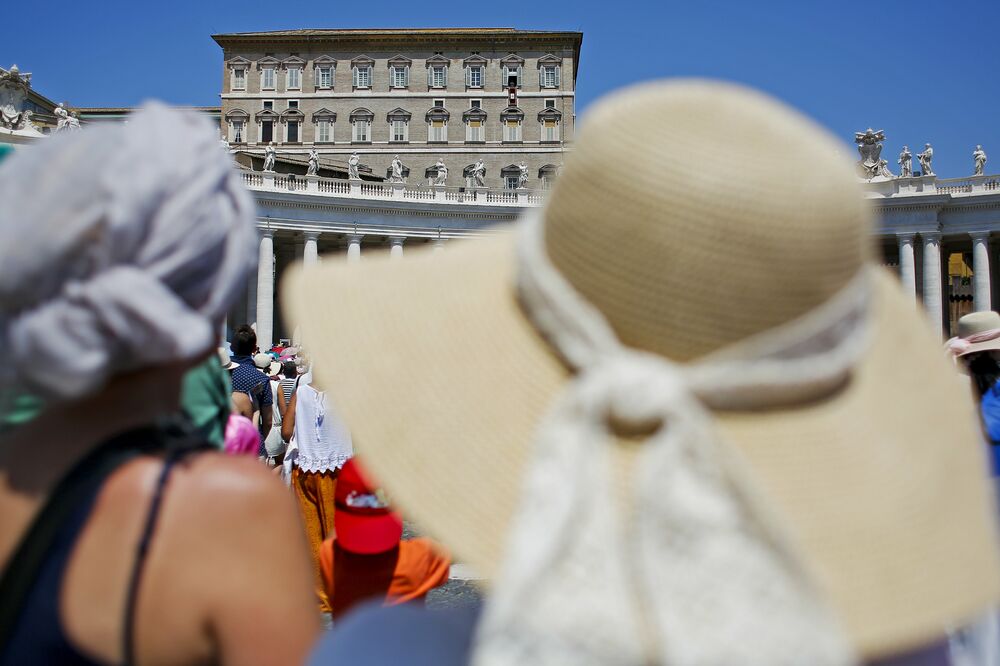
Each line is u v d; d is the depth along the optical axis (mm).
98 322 1884
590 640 1259
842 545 1550
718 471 1320
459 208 60375
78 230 1873
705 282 1477
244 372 11234
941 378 2047
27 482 1990
